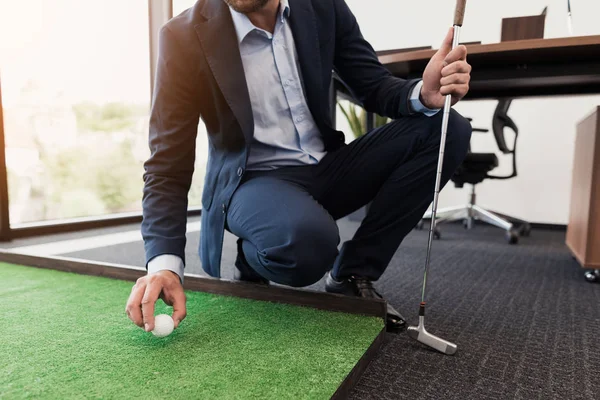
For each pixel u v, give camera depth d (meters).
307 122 1.07
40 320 0.93
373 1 3.52
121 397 0.61
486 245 2.31
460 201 3.32
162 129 0.89
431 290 1.37
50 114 2.61
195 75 0.92
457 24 0.85
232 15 0.95
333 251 0.88
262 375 0.68
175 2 2.93
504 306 1.21
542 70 1.50
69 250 1.98
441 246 2.25
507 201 3.22
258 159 1.07
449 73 0.84
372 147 1.10
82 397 0.61
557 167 3.07
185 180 0.90
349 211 1.20
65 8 2.61
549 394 0.71
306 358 0.74
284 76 1.01
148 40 2.93
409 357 0.84
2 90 2.20
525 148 3.13
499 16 3.13
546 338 0.96
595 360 0.85
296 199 0.91
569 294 1.34
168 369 0.70
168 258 0.80
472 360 0.84
